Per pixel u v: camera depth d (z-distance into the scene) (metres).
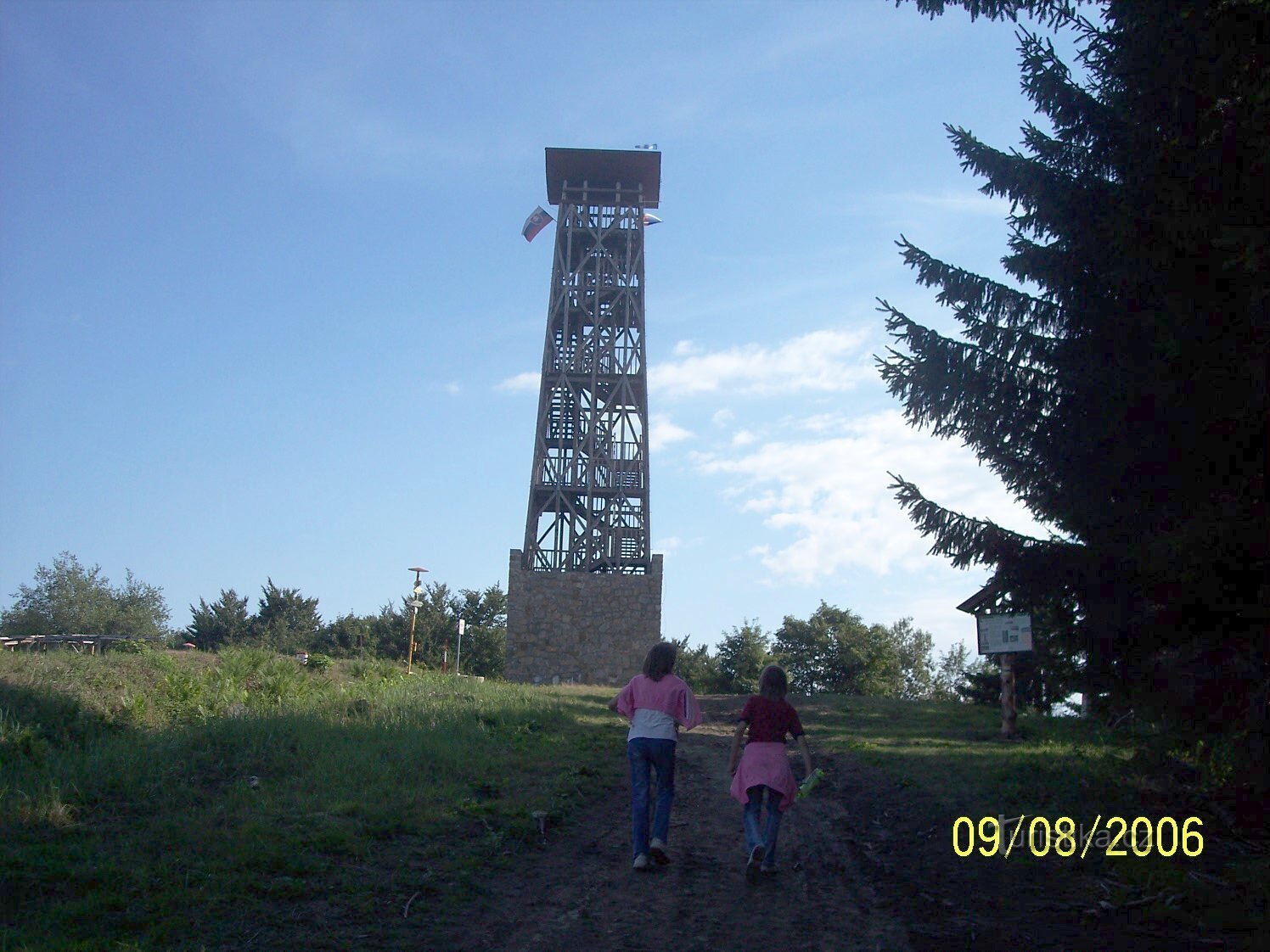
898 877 7.59
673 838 8.84
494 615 55.75
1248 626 8.62
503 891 6.79
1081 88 9.89
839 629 57.84
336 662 24.84
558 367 39.00
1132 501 9.09
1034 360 10.07
